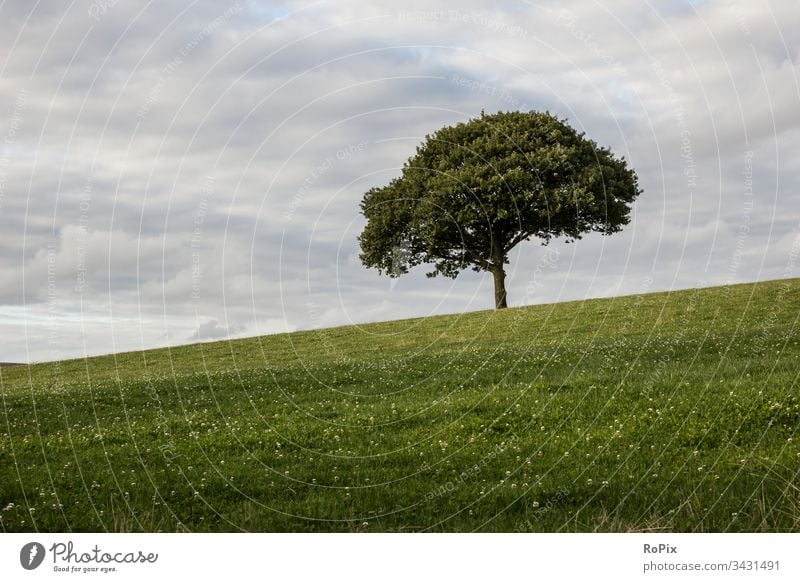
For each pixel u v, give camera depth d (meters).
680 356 20.88
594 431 13.61
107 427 16.94
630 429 13.42
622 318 31.41
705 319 28.95
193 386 22.94
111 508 10.26
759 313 28.88
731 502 9.38
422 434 14.51
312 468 12.38
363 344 33.53
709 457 11.55
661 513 9.32
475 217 42.62
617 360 20.97
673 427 13.34
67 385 27.86
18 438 15.91
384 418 16.06
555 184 43.22
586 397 16.19
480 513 9.93
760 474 10.34
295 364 28.23
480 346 27.81
